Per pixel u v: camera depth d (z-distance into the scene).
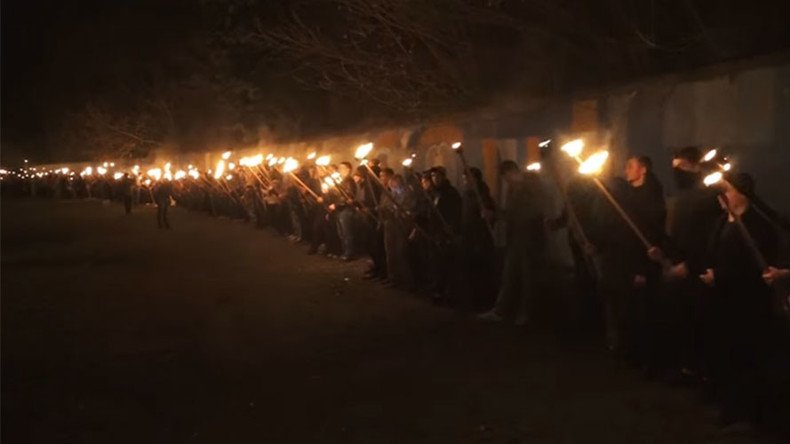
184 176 41.53
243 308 13.33
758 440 6.47
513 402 7.70
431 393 8.16
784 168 9.05
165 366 9.91
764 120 9.28
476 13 18.66
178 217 36.56
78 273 19.06
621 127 11.84
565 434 6.85
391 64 21.72
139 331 12.01
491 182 15.38
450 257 12.41
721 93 9.93
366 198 15.34
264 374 9.27
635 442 6.61
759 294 6.68
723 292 6.79
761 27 13.77
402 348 9.98
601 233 8.41
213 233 27.56
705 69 10.45
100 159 59.84
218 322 12.34
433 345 10.00
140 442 7.35
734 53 13.38
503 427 7.11
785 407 6.75
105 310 13.90
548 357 9.09
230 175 31.94
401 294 13.68
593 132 12.45
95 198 60.19
